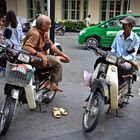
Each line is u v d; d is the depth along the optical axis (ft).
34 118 15.05
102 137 13.29
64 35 64.54
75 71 26.55
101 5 74.74
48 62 14.97
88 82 14.44
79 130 13.89
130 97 19.06
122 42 15.72
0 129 12.71
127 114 16.12
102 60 14.01
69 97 18.56
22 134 13.29
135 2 71.00
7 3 82.99
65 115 15.58
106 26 41.55
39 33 15.29
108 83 13.50
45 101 16.94
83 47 44.68
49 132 13.61
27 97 13.28
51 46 16.60
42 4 77.46
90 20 75.66
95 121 12.72
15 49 12.74
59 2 76.23
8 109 12.37
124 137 13.39
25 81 12.25
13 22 20.71
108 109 15.97
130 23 15.16
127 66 14.42
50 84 15.74
